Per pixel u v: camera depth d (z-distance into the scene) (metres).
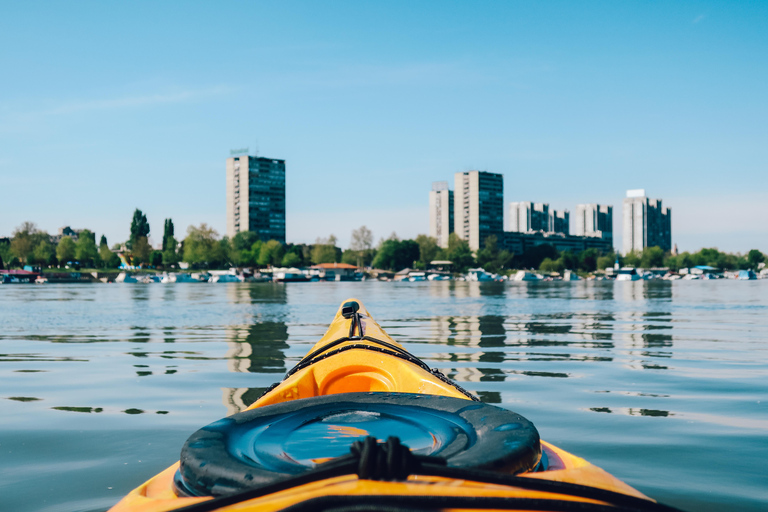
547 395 6.75
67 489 3.81
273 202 194.00
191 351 10.91
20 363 9.40
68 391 7.06
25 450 4.64
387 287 66.19
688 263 164.38
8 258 119.62
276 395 3.78
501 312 23.06
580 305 27.70
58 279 97.25
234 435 2.17
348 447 2.04
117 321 18.53
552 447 2.80
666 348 11.27
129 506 1.95
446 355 10.30
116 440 4.91
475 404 2.43
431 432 2.18
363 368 4.19
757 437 4.95
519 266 173.88
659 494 3.68
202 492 1.85
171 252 136.00
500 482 1.62
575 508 1.54
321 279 109.81
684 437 4.97
